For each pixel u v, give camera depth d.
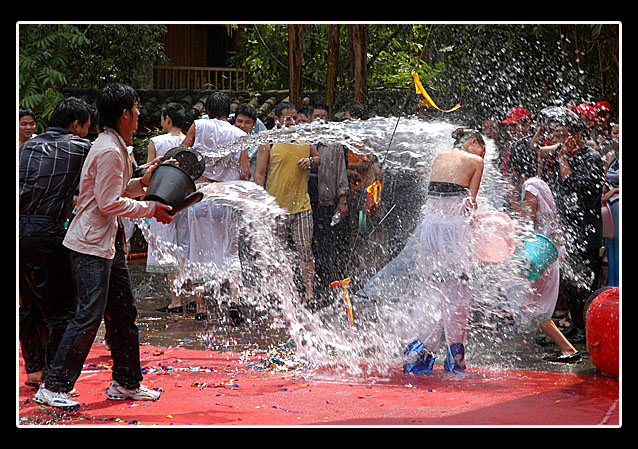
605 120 8.43
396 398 5.04
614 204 7.94
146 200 4.65
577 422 4.41
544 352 6.67
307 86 14.55
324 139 8.76
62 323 5.01
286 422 4.39
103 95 4.54
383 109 13.17
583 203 7.15
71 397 4.95
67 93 15.03
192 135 7.87
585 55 11.98
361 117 8.92
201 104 14.70
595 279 7.21
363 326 7.36
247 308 8.61
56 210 4.98
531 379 5.63
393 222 9.24
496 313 7.04
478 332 7.42
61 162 4.96
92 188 4.52
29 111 6.66
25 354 5.24
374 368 6.02
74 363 4.55
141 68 16.98
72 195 5.07
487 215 5.96
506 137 8.71
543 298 6.34
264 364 6.15
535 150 8.25
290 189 8.58
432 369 5.93
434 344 5.89
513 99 12.55
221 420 4.43
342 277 9.19
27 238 4.91
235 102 14.74
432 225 5.87
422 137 9.00
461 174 5.84
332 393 5.18
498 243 5.89
